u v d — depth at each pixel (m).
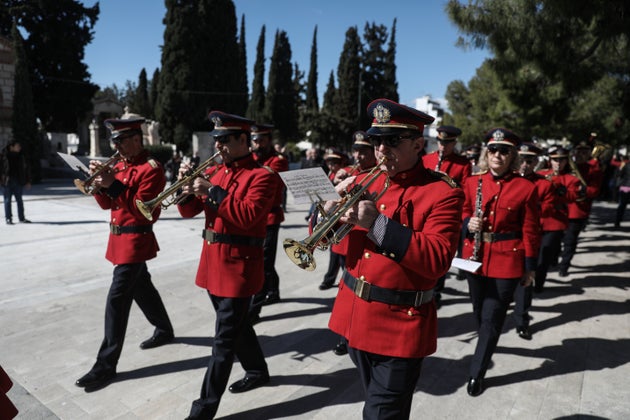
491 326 3.36
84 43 26.02
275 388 3.31
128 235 3.38
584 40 7.09
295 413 3.00
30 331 4.18
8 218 9.11
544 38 6.67
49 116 26.42
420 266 1.85
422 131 2.04
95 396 3.16
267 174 3.01
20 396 3.13
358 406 3.10
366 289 2.05
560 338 4.29
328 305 5.05
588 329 4.50
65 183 18.70
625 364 3.77
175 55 29.14
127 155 3.48
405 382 2.03
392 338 2.02
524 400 3.21
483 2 6.97
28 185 9.34
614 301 5.35
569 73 7.02
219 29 30.41
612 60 7.68
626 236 9.60
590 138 6.62
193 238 8.26
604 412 3.07
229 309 2.91
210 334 4.20
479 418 2.99
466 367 3.69
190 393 3.22
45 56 24.70
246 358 3.24
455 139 5.50
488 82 22.08
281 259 7.14
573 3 5.89
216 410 2.83
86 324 4.35
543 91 8.80
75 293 5.18
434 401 3.18
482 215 3.54
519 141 3.68
